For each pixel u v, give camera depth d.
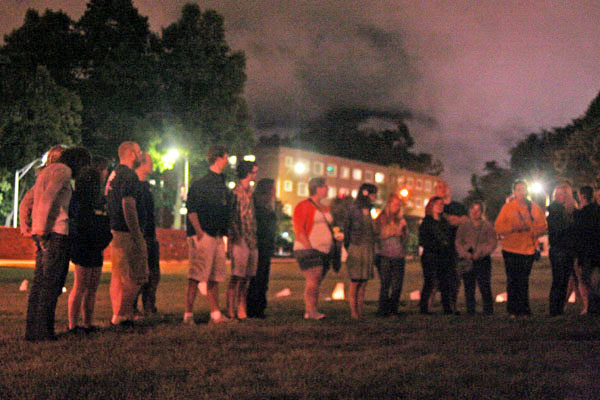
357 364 5.53
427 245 10.56
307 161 99.44
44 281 6.59
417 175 126.19
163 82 53.03
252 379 4.91
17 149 44.59
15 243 38.22
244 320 8.66
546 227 10.05
